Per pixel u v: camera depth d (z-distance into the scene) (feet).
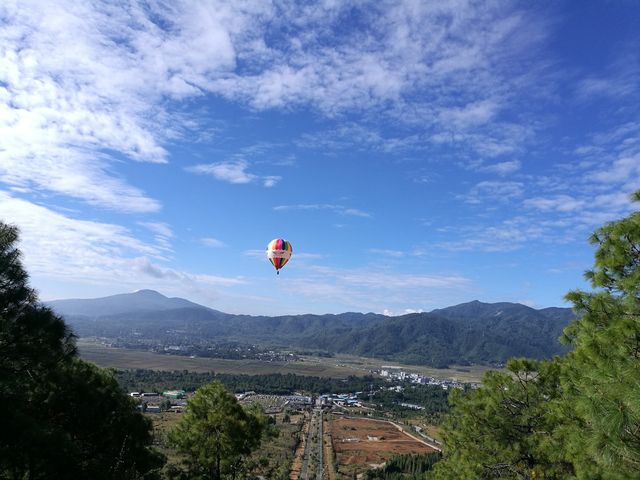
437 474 64.64
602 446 27.40
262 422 89.10
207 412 80.79
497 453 51.60
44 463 43.83
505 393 51.31
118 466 60.75
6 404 40.78
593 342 29.78
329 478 300.61
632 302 31.48
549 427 46.60
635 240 32.42
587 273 35.04
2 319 42.37
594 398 27.32
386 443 425.28
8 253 45.11
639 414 24.59
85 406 57.62
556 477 45.60
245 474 91.91
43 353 45.19
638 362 26.94
